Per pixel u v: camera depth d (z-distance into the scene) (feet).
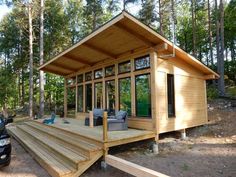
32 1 67.31
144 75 29.27
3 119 21.59
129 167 17.30
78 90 46.29
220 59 60.64
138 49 29.94
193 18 72.64
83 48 32.48
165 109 29.04
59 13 91.97
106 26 24.95
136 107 30.37
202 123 36.86
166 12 67.26
